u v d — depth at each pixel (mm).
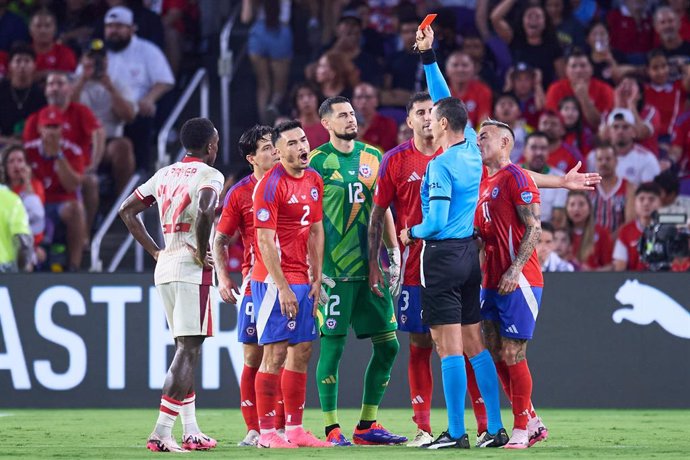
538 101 50625
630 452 23172
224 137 54469
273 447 25109
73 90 51062
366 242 27156
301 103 49062
